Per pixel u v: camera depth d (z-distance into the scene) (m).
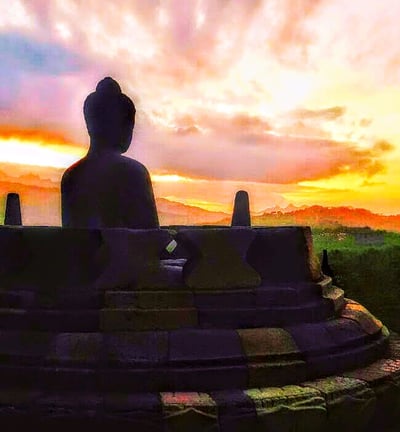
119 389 5.43
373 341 6.69
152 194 7.29
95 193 7.14
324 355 6.01
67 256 6.11
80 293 5.95
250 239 6.27
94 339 5.63
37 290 6.08
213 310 5.95
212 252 6.14
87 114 7.61
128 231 6.12
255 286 6.21
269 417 5.25
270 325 6.06
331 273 9.62
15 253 6.24
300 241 6.58
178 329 5.82
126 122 7.61
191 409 5.13
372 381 5.88
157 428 5.11
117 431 5.14
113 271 6.04
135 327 5.77
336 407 5.50
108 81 7.62
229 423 5.17
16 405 5.23
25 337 5.73
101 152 7.43
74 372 5.44
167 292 5.96
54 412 5.17
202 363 5.54
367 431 5.86
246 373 5.57
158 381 5.45
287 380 5.69
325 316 6.50
